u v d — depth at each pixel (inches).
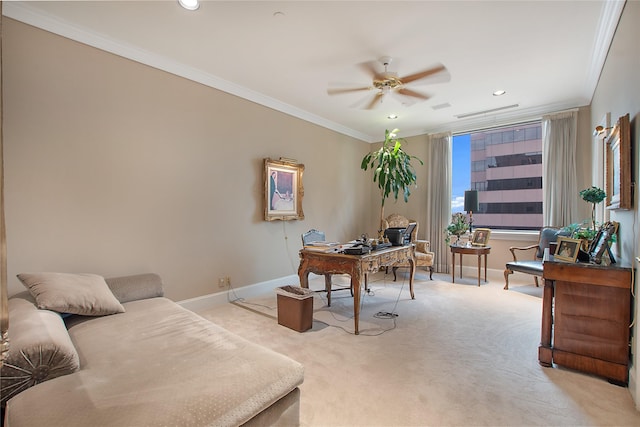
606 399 71.4
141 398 46.5
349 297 157.2
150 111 117.8
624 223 87.4
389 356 92.2
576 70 129.3
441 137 214.7
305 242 150.5
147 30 101.4
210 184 138.4
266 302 145.9
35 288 75.6
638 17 74.0
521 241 187.6
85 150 101.9
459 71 130.3
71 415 42.8
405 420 64.0
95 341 66.7
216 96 140.2
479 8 89.9
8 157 87.7
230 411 46.6
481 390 74.8
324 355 92.7
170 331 72.6
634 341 73.2
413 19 95.3
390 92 138.4
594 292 80.5
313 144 194.4
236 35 104.5
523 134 204.4
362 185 239.8
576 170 167.6
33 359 51.5
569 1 86.7
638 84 74.3
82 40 100.5
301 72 132.6
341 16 94.0
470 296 155.8
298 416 58.8
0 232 35.8
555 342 86.0
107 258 107.0
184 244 129.3
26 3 87.4
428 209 218.4
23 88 90.0
